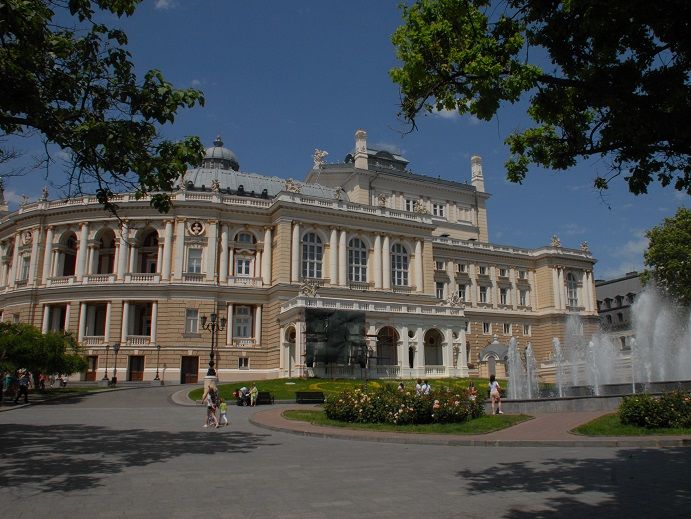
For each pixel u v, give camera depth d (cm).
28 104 1791
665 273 7706
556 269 10138
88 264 7319
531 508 1141
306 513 1098
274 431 2673
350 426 2739
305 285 6719
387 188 9469
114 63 2038
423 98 1485
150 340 6944
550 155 1597
